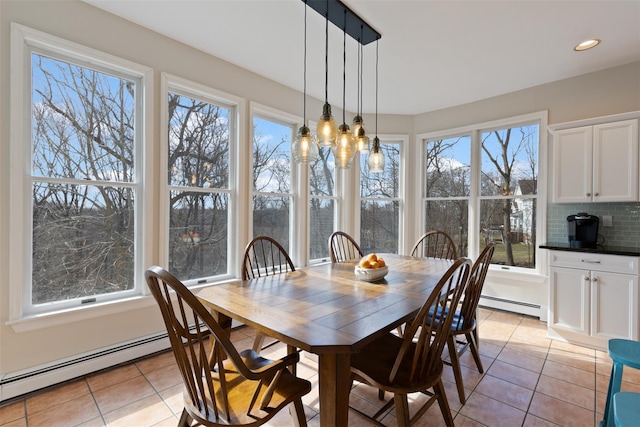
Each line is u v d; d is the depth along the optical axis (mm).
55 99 2055
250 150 3109
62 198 2084
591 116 3020
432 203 4211
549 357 2449
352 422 1727
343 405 1166
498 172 3688
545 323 3180
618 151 2652
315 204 3922
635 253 2404
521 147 3525
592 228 2807
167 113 2514
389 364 1494
